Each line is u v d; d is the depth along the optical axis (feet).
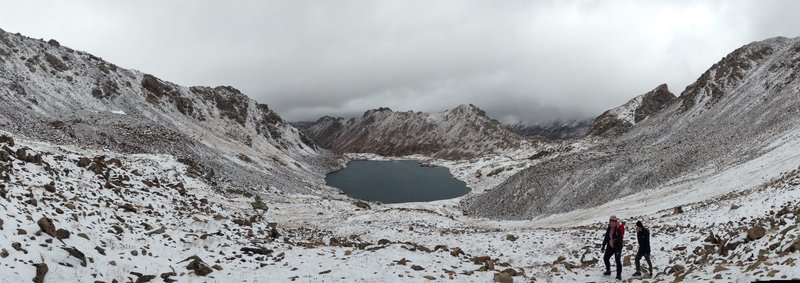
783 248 43.14
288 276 46.47
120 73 402.52
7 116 194.08
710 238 65.77
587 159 289.74
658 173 208.03
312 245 71.15
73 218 52.11
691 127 364.38
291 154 596.29
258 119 607.78
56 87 296.92
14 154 67.56
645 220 112.68
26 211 46.42
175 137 273.33
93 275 39.29
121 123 260.42
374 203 323.16
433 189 468.34
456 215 288.30
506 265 62.13
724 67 451.94
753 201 85.15
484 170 559.79
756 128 236.43
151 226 62.23
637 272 52.49
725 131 280.31
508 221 226.99
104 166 85.56
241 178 246.27
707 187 145.38
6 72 260.83
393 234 119.55
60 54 346.74
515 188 283.38
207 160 262.26
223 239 64.18
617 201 180.14
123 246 49.75
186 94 496.23
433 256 59.88
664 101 652.48
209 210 85.66
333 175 561.43
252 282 44.52
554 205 231.09
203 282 43.98
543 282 50.21
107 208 63.46
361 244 70.44
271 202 188.14
